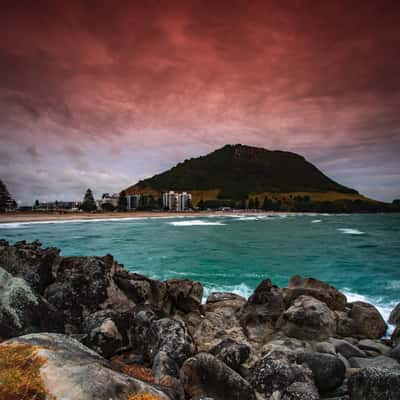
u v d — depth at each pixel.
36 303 6.41
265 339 9.25
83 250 30.86
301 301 10.29
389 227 72.00
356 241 40.78
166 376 5.04
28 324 5.93
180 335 6.78
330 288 12.10
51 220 88.81
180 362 6.30
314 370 5.91
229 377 4.98
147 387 3.11
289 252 30.23
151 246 34.25
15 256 10.31
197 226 71.88
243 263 24.16
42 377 2.67
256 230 59.75
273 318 10.23
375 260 25.92
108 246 34.03
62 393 2.56
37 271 9.91
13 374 2.63
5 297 5.96
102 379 2.88
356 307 10.65
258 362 6.12
